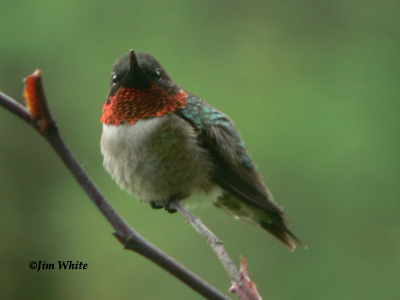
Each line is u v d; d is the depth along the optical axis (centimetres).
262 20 1656
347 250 1212
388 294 1151
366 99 1420
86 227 1335
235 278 314
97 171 1378
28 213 1334
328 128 1371
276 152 1341
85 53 1445
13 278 1283
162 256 321
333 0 1678
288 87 1500
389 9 1638
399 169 1270
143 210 1342
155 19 1578
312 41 1631
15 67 1361
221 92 1498
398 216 1220
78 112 1413
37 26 1395
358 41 1611
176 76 1520
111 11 1511
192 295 1262
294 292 1180
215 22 1625
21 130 1346
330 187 1280
